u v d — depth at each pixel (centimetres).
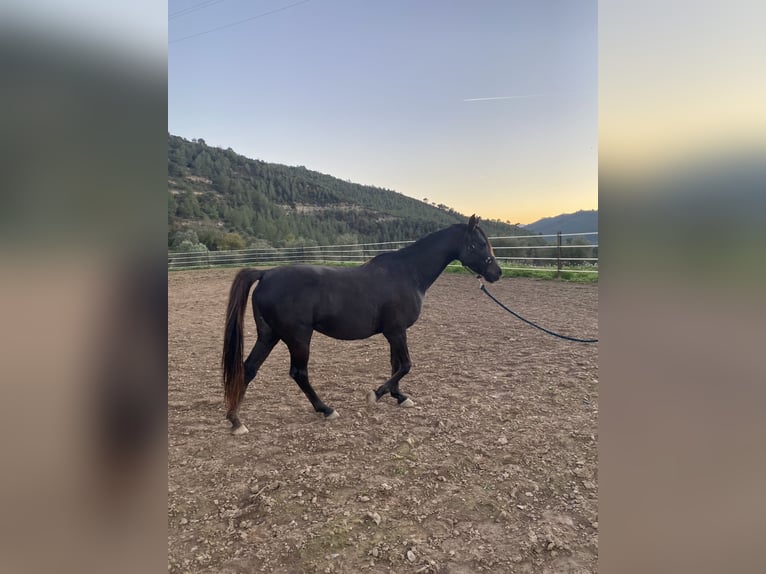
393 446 311
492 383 439
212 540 218
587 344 572
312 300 348
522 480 266
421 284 392
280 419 364
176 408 392
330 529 223
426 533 221
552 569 197
